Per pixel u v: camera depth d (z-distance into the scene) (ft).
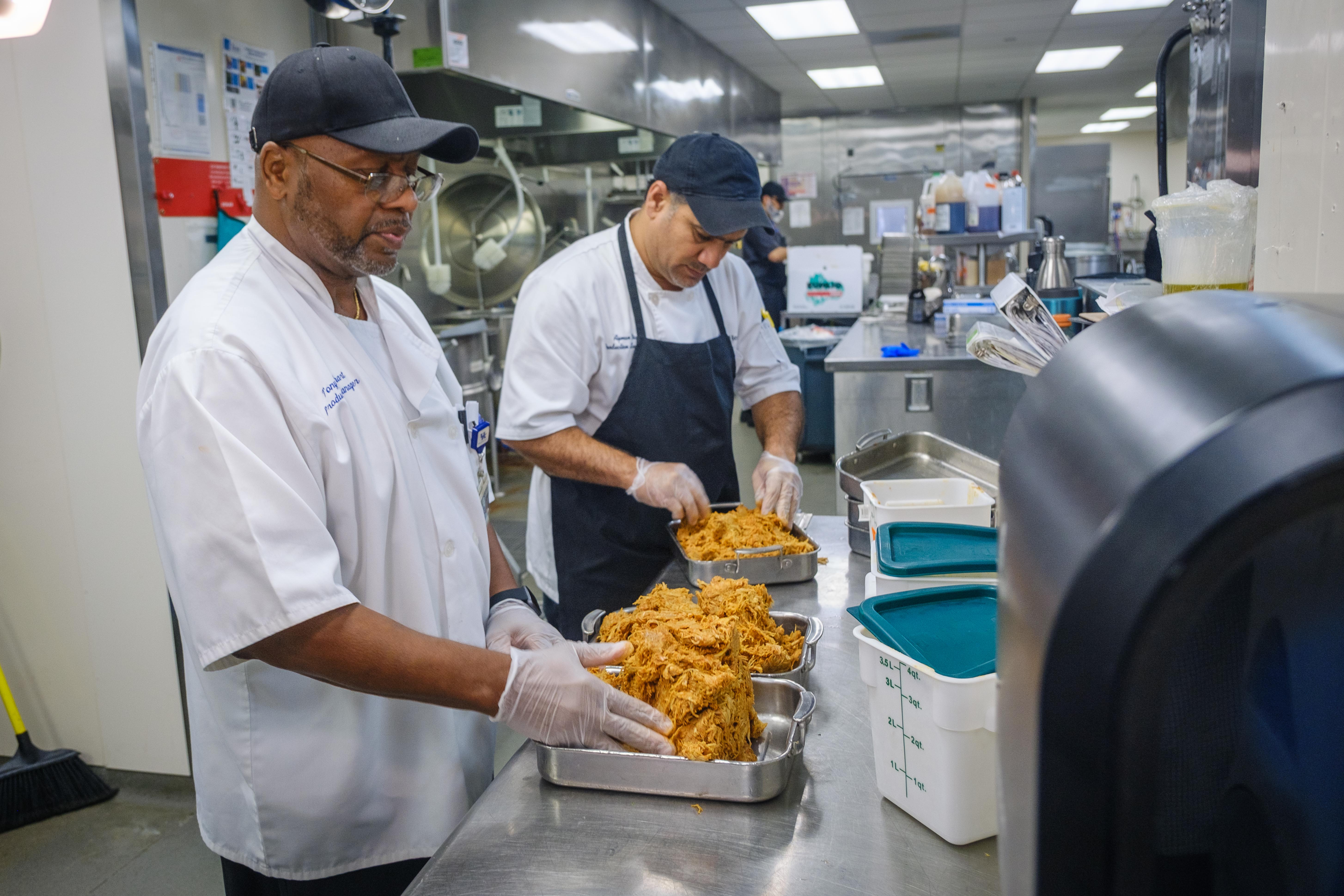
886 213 36.17
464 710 3.92
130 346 7.81
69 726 8.73
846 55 25.36
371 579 3.99
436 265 14.82
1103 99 34.68
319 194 3.66
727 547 5.56
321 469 3.74
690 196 5.80
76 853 7.57
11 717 8.09
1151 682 1.25
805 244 37.63
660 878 2.82
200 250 8.47
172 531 3.37
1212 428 1.21
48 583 8.45
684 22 20.44
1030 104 34.58
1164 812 1.37
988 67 28.09
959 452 6.95
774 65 26.21
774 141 30.91
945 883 2.77
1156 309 1.62
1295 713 1.39
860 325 18.19
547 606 7.15
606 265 6.41
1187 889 1.40
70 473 8.18
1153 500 1.21
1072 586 1.27
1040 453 1.52
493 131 15.47
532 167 17.34
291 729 3.98
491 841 3.02
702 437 6.73
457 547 4.33
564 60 12.46
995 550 4.63
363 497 3.93
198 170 8.39
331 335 3.96
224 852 4.27
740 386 7.71
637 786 3.25
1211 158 5.99
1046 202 35.35
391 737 4.19
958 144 35.76
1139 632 1.22
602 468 5.98
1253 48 5.30
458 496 4.54
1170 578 1.19
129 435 7.97
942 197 17.66
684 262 6.09
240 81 8.86
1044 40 24.48
